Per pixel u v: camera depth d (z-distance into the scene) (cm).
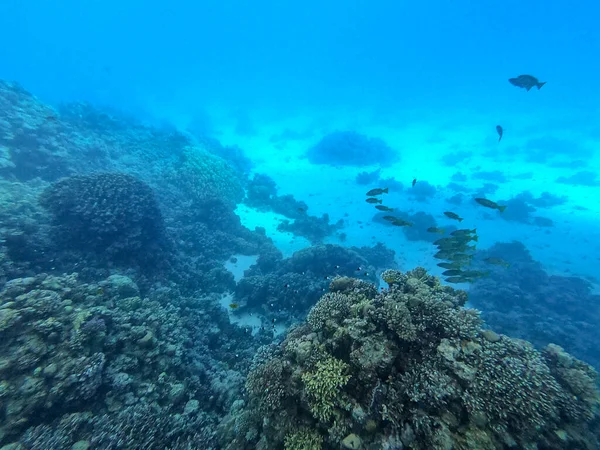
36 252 1234
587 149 5238
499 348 596
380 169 4756
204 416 922
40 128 2381
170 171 2914
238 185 3397
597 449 514
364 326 673
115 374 856
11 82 2781
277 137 6444
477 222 3203
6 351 759
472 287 2216
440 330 645
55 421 727
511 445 482
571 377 604
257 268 2078
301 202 3347
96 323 890
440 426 509
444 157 5250
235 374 1109
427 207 3534
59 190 1460
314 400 612
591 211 3297
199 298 1583
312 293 1642
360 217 3253
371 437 547
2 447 649
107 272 1367
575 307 1969
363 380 606
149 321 1073
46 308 861
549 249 2697
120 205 1522
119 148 3120
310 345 698
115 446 708
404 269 2372
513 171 4656
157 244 1670
